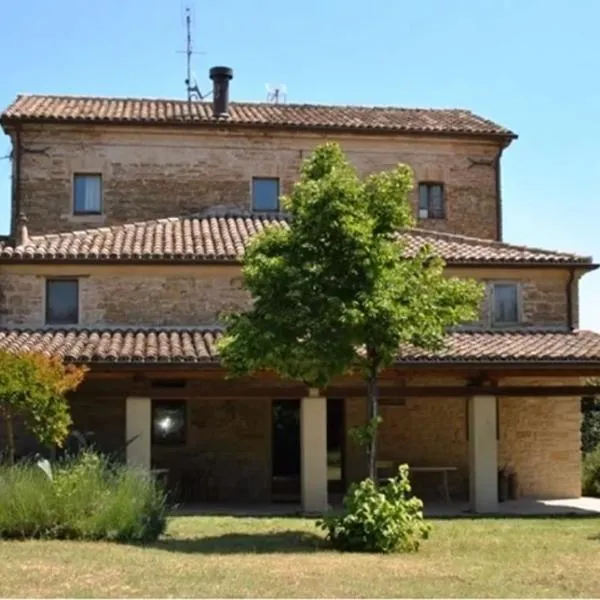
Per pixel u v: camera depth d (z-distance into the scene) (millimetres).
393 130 26781
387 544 14977
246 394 20875
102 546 14570
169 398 21391
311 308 15594
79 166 25828
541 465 24797
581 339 23062
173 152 26297
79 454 19594
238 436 23859
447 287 16328
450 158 27344
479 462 21453
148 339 21797
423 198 27188
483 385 21625
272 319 15609
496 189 27484
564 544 15875
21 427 22234
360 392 21219
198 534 16953
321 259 15695
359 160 26953
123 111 26875
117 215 25906
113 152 26031
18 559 13062
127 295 23078
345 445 24297
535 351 21484
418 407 24484
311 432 21016
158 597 10609
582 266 24234
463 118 28938
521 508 22219
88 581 11539
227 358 16234
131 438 20516
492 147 27547
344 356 15695
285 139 26656
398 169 16375
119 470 17188
